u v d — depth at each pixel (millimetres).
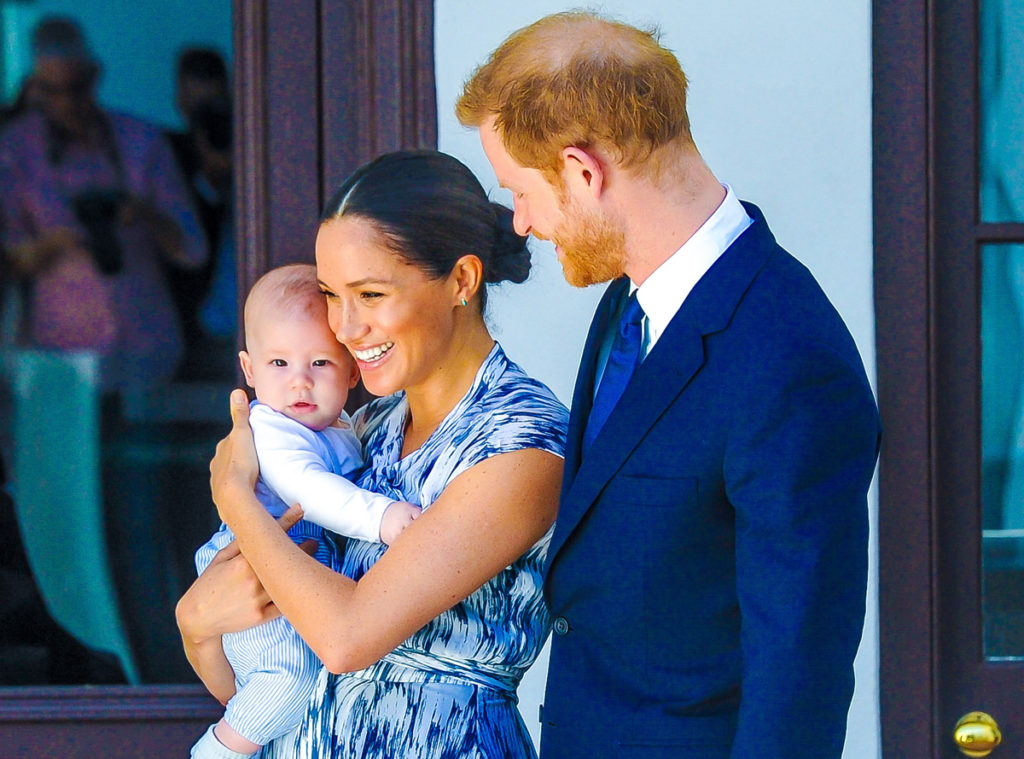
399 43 7566
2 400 9086
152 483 9008
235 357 8977
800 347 4395
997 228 7734
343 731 5344
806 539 4215
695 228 4801
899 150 7609
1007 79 7805
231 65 8906
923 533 7660
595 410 5047
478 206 5320
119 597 8789
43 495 8969
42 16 9148
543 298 7586
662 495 4598
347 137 7742
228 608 5344
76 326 9117
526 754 5570
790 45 7566
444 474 5262
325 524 5367
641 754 4684
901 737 7703
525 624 5402
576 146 4676
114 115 9109
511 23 7551
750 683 4246
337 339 5402
